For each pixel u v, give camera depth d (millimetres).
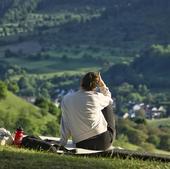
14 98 101000
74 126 13031
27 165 10945
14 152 11812
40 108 101812
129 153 12789
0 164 10898
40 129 79750
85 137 12984
